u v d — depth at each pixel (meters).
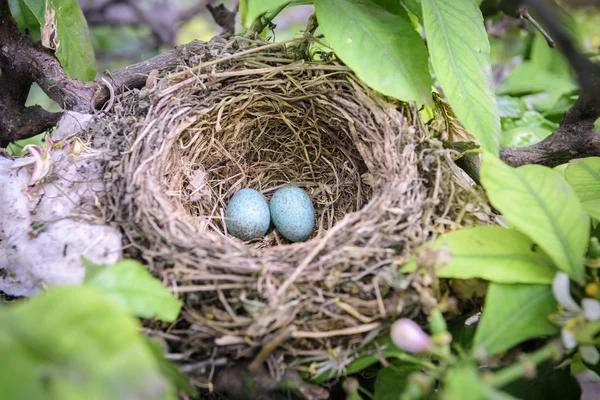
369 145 0.51
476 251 0.45
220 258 0.47
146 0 0.74
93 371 0.36
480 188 0.49
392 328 0.44
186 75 0.51
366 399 0.48
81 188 0.48
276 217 0.55
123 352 0.37
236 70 0.52
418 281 0.45
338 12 0.49
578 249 0.44
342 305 0.45
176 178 0.52
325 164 0.55
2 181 0.48
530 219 0.45
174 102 0.51
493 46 0.64
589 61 0.47
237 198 0.54
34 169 0.48
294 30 0.75
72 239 0.47
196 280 0.46
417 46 0.49
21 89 0.52
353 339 0.46
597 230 0.47
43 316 0.37
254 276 0.46
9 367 0.34
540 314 0.44
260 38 0.52
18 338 0.36
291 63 0.52
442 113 0.52
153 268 0.46
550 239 0.44
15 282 0.46
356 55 0.49
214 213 0.55
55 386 0.34
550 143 0.51
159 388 0.36
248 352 0.45
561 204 0.45
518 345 0.46
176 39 0.71
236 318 0.45
